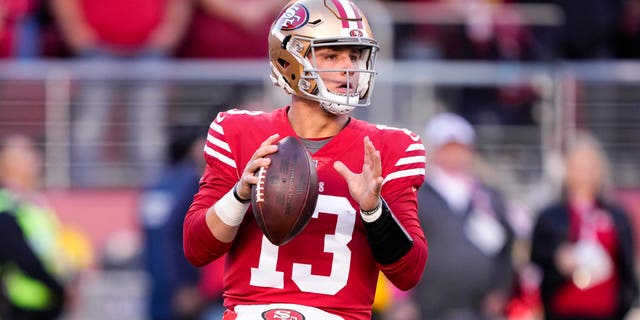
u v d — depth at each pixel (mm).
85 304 30719
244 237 14820
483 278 27984
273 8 34375
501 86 32406
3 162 28453
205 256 14703
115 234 31234
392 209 14812
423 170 15039
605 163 32688
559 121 32531
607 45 36625
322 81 14523
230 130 15070
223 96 31453
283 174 13820
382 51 32812
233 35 33938
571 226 29047
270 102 31062
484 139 32312
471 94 32250
